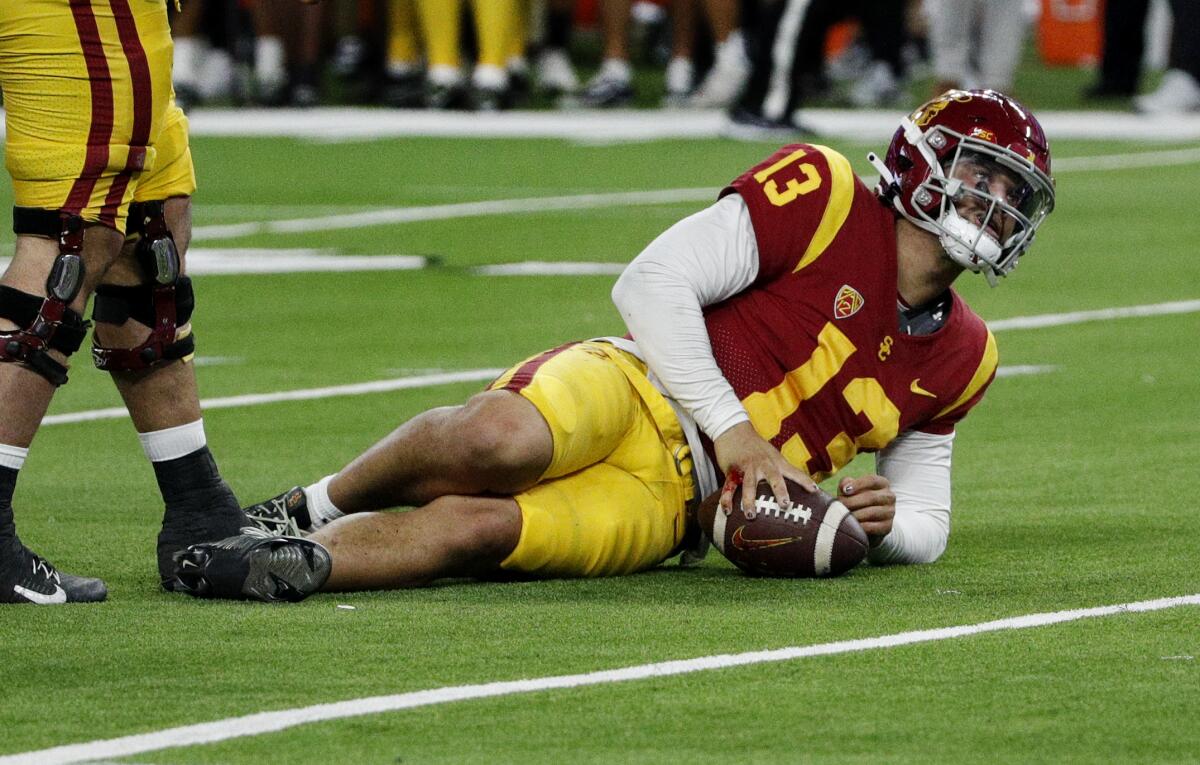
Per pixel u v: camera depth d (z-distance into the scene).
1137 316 33.72
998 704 12.73
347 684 13.09
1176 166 56.25
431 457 16.25
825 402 17.00
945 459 18.03
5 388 15.40
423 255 40.75
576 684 13.11
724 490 16.73
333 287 36.66
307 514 17.23
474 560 16.23
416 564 16.02
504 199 49.44
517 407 16.08
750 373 16.94
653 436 16.83
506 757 11.57
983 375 17.75
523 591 16.19
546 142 61.94
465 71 75.12
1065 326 32.81
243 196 50.47
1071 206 48.19
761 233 16.73
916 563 17.48
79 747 11.64
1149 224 45.12
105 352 16.48
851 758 11.62
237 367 28.98
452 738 11.91
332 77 80.38
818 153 17.17
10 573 15.45
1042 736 12.06
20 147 15.33
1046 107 73.81
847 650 14.08
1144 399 26.62
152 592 16.12
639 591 16.27
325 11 75.31
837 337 16.92
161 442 16.75
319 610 15.29
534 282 37.19
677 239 16.83
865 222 16.97
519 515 16.22
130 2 15.26
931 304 17.48
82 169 15.31
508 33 71.00
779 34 60.69
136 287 16.44
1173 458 22.78
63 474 21.84
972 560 17.67
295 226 45.22
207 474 16.91
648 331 16.69
